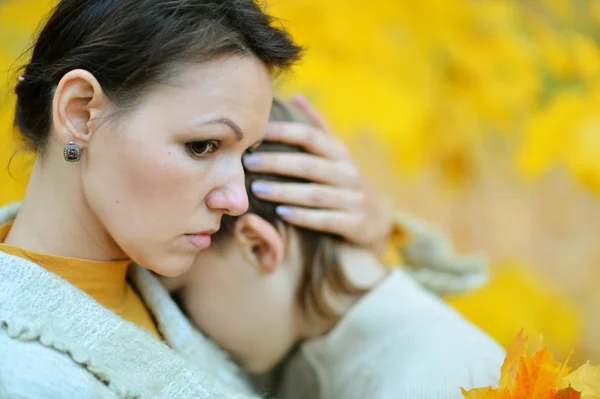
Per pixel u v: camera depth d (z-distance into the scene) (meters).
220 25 0.88
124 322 0.92
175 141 0.88
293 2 1.41
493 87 1.52
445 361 1.11
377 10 1.45
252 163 1.12
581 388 0.94
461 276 1.49
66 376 0.85
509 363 0.98
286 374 1.30
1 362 0.84
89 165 0.90
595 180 1.48
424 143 1.50
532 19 1.59
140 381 0.90
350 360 1.20
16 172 1.25
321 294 1.19
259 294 1.15
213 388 0.94
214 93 0.88
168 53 0.86
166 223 0.91
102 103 0.88
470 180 1.60
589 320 1.71
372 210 1.23
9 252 0.93
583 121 1.49
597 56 1.56
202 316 1.16
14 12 1.32
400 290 1.23
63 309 0.90
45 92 0.93
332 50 1.42
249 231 1.13
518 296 1.67
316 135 1.17
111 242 0.98
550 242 1.69
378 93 1.41
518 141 1.56
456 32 1.51
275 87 1.19
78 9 0.91
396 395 1.11
